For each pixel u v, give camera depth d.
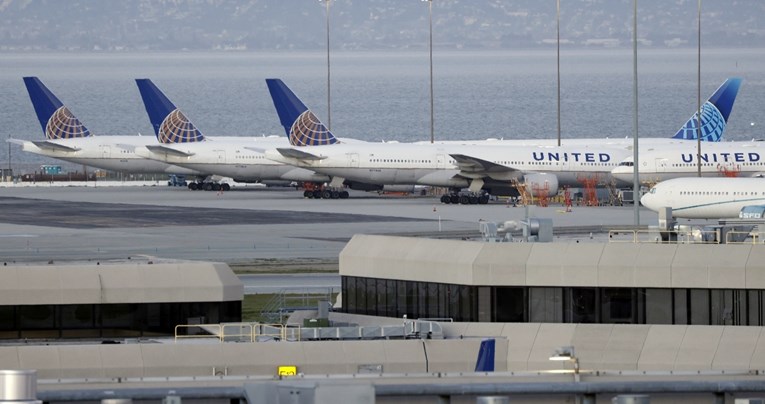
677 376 181.62
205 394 151.62
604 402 157.62
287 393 119.31
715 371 189.75
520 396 156.88
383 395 154.38
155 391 152.38
